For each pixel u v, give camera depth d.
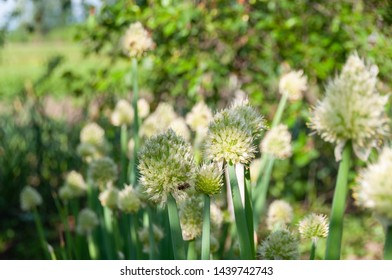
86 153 2.85
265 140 2.13
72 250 3.00
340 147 1.04
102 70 3.83
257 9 3.72
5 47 5.09
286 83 2.29
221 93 4.12
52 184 5.02
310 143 3.94
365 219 4.51
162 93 4.15
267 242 1.50
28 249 4.29
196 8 3.57
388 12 3.41
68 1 4.23
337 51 3.40
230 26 3.55
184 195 1.35
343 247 4.16
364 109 1.00
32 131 5.12
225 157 1.31
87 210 2.69
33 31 4.68
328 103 1.03
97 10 3.93
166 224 2.10
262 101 3.54
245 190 1.43
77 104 5.12
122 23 3.80
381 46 3.22
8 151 5.03
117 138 4.52
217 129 1.33
